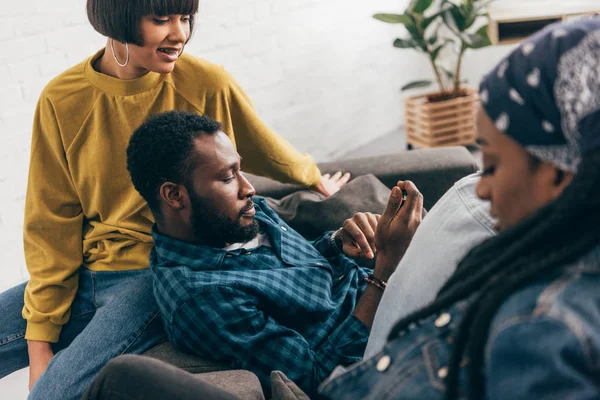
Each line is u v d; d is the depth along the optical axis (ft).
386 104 12.35
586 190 1.97
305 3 10.38
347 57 11.32
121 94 5.17
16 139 7.57
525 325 1.99
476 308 2.19
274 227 5.09
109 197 5.41
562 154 2.08
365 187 6.10
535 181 2.19
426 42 10.78
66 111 5.24
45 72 7.67
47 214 5.46
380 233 4.34
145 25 4.73
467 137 10.98
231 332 4.35
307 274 4.87
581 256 2.05
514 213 2.28
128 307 5.04
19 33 7.39
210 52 9.23
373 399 2.53
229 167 4.58
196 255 4.66
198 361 4.46
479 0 10.59
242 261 4.76
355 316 4.37
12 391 6.79
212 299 4.38
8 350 5.55
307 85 10.72
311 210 5.97
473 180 3.55
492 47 12.49
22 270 7.91
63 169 5.43
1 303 5.69
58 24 7.68
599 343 1.83
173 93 5.29
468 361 2.12
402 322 2.55
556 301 1.98
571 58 2.04
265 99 10.11
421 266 3.45
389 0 11.87
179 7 4.73
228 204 4.59
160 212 4.73
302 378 4.27
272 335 4.34
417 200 4.28
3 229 7.65
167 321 4.56
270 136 5.72
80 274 5.64
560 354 1.87
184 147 4.51
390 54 12.16
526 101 2.12
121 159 5.32
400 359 2.53
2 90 7.38
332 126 11.35
